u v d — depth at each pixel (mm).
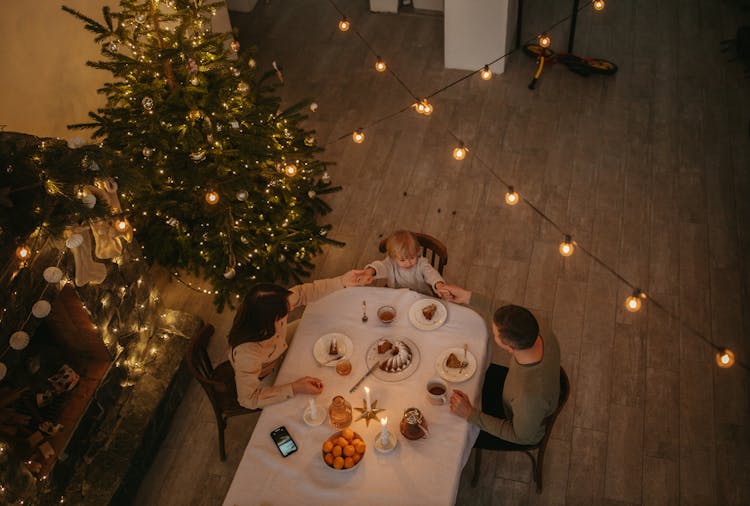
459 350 3674
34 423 3996
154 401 4477
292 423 3477
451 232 5652
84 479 4105
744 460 4188
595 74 6973
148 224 5148
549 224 5637
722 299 5027
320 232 5203
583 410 4488
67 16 4906
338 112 6875
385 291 4012
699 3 7676
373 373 3619
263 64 7551
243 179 4574
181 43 4312
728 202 5695
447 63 7219
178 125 4426
